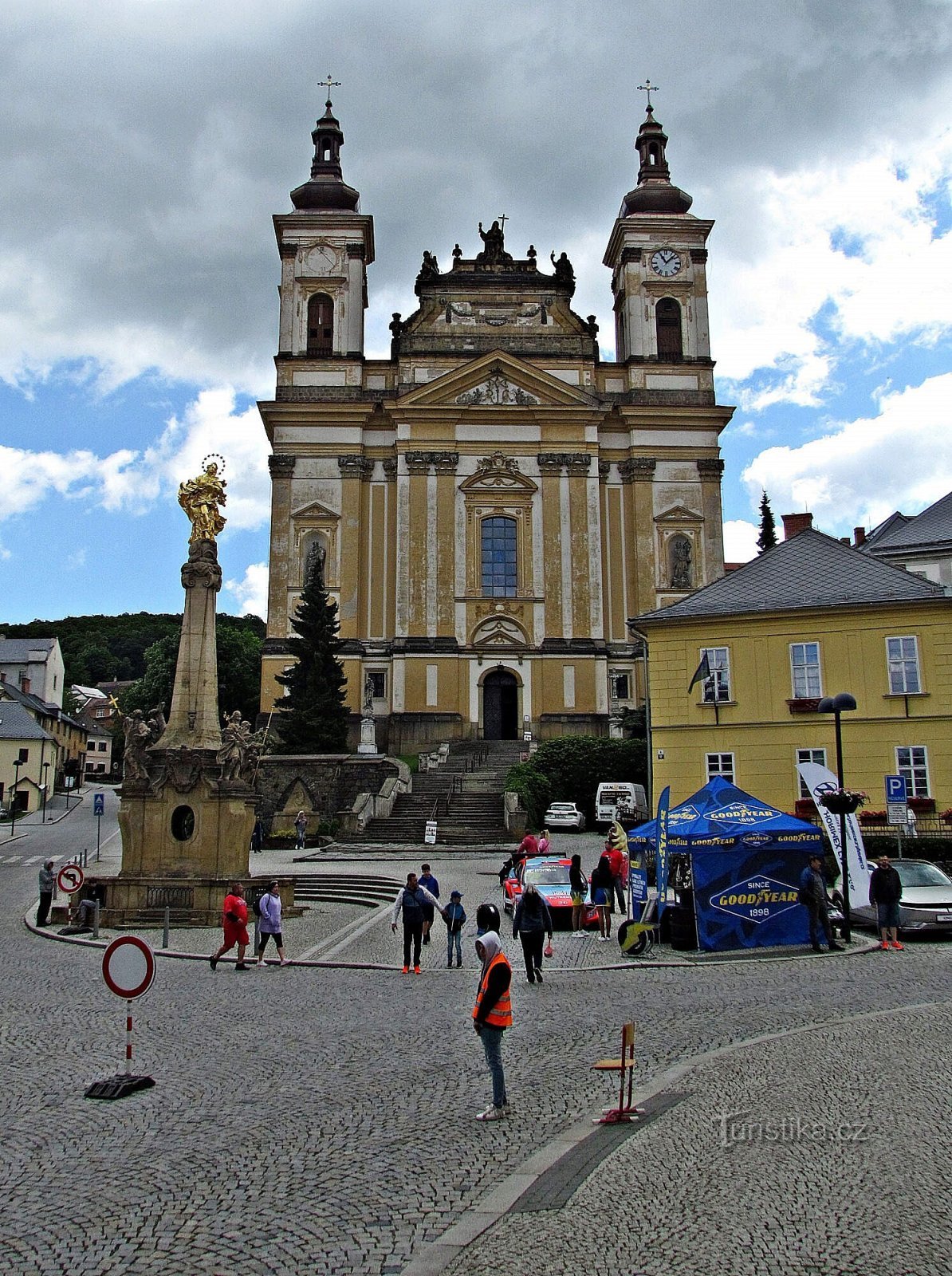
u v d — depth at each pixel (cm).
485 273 7219
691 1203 824
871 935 2397
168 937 2570
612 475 7025
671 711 3997
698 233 7300
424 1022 1579
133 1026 1577
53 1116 1120
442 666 6606
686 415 6975
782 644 3903
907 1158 902
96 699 15562
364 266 7338
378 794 5191
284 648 6619
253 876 3125
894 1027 1402
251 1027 1561
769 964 2042
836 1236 756
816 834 2280
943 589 3762
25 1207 864
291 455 6838
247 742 3097
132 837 2978
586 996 1750
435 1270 726
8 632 17712
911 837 3334
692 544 6894
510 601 6706
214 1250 776
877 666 3775
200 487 3203
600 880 2494
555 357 7025
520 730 6588
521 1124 1054
